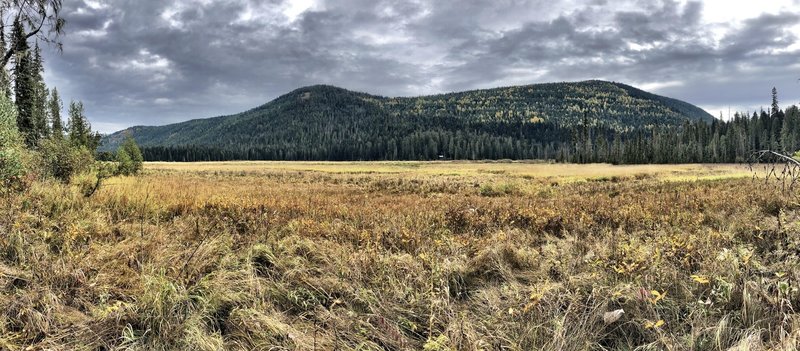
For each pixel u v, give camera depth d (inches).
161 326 119.4
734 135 2721.5
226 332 126.3
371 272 163.3
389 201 475.8
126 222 238.4
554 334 113.6
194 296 135.5
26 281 143.4
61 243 181.3
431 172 1824.6
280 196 474.9
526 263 179.0
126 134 1153.4
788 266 148.3
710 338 112.7
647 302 126.9
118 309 124.9
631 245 190.7
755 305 122.3
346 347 113.5
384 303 137.6
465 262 176.4
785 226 200.5
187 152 4881.9
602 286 138.8
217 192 461.7
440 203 427.5
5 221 190.5
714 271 149.8
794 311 119.9
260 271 169.8
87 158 439.2
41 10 313.9
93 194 305.7
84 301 134.6
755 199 337.1
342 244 204.2
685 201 381.4
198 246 170.7
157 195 328.2
